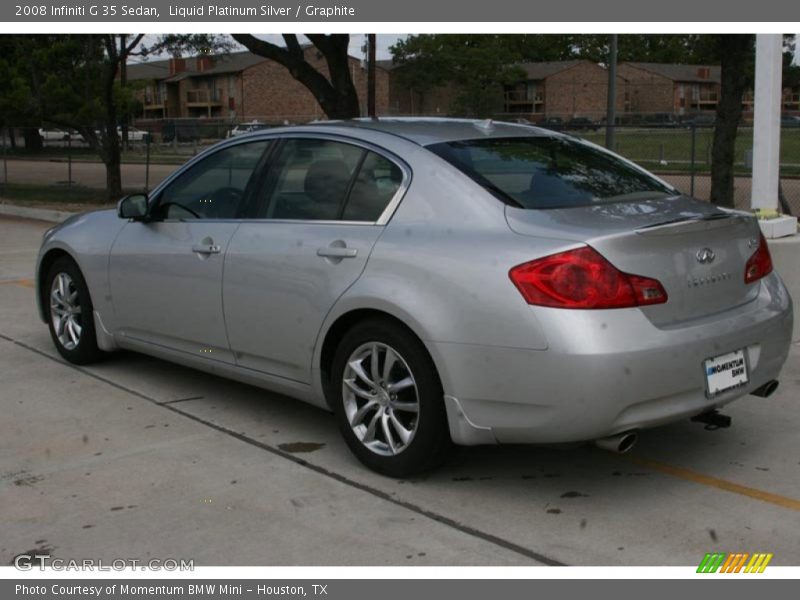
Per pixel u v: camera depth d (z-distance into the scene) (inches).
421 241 172.1
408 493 175.5
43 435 210.4
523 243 159.8
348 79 708.7
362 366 183.0
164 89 3223.4
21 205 823.1
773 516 164.7
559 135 210.5
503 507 169.2
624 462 190.7
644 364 153.8
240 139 219.9
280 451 198.5
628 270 156.1
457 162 179.5
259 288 200.2
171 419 220.4
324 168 198.1
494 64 3048.7
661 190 195.0
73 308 264.5
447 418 169.3
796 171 864.9
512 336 156.6
